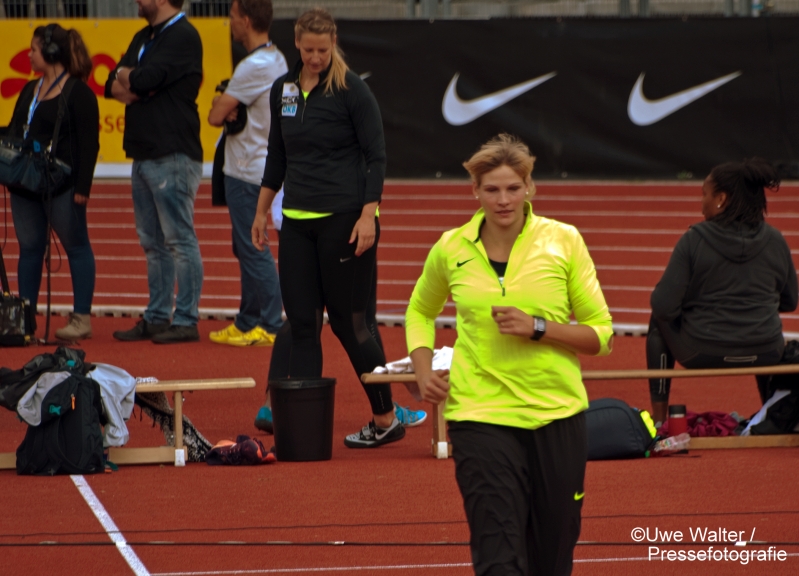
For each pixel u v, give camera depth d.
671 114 63.03
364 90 22.89
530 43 63.50
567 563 13.79
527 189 13.74
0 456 22.33
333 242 23.02
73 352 22.69
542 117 63.94
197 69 35.06
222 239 58.06
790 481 21.33
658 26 62.81
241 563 16.53
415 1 76.12
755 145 62.50
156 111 34.88
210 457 22.97
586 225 58.34
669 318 24.53
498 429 13.28
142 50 34.69
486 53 63.75
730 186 24.28
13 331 35.59
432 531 18.08
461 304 13.67
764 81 62.19
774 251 24.41
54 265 53.06
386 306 49.19
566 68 63.50
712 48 62.44
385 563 16.53
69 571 16.17
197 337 37.44
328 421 23.34
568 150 63.84
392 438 24.69
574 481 13.44
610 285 51.44
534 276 13.48
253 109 33.31
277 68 33.12
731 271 24.20
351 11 76.94
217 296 49.78
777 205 59.06
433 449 23.53
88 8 62.88
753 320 24.19
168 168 35.22
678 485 21.08
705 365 24.55
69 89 34.75
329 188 22.91
